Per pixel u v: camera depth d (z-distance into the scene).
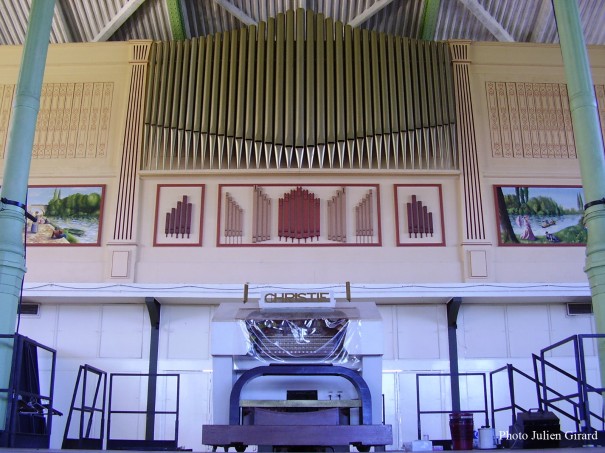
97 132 10.75
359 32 11.16
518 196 10.48
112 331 10.09
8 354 6.63
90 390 9.84
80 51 11.15
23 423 7.69
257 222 10.26
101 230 10.27
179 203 10.35
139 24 11.88
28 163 7.35
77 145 10.69
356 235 10.22
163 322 10.10
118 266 10.03
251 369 5.62
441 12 11.75
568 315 10.18
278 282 9.96
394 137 10.62
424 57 11.08
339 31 11.15
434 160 10.56
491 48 11.23
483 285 9.85
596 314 6.93
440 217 10.35
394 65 10.97
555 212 10.42
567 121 10.91
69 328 10.09
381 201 10.40
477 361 9.98
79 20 11.70
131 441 8.59
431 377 9.93
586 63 7.70
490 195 10.48
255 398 5.79
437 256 10.17
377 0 11.52
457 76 11.05
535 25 11.81
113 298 9.88
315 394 5.80
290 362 5.81
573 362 9.99
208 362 9.95
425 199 10.43
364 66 10.95
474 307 10.22
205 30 12.05
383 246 10.18
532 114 10.91
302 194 10.38
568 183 10.59
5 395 6.45
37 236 10.22
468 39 11.30
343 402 5.53
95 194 10.44
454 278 10.08
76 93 10.95
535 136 10.81
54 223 10.29
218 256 10.12
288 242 10.17
